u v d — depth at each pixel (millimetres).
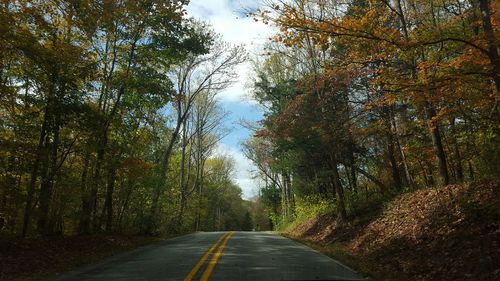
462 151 18688
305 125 23375
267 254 14648
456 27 12258
